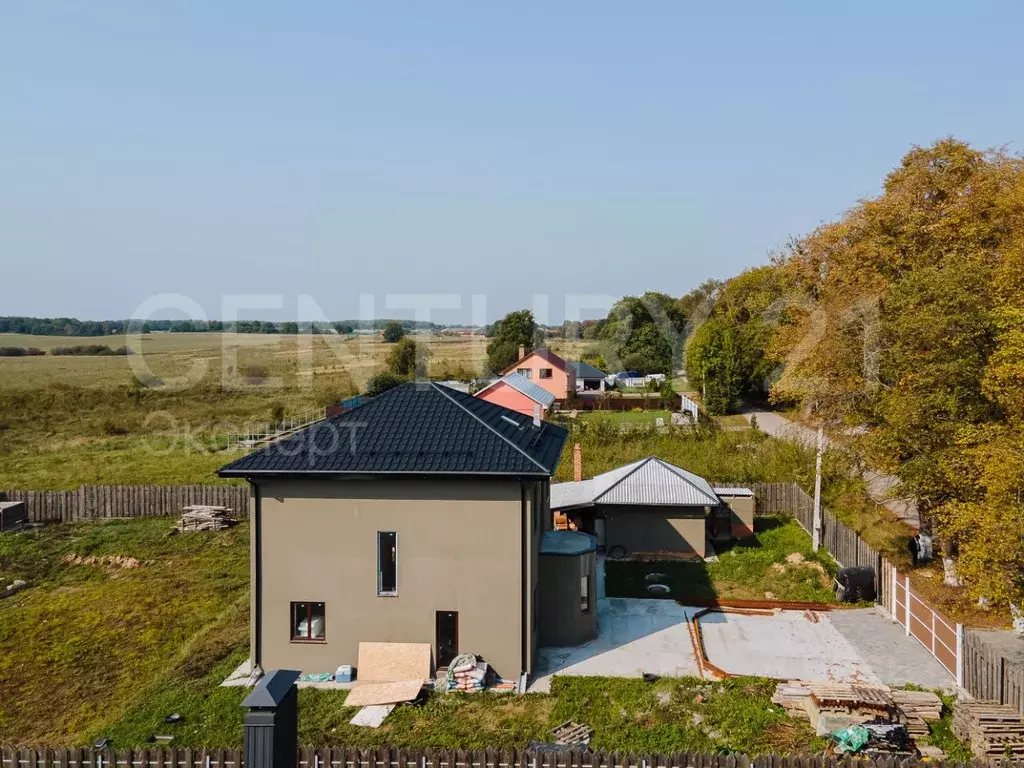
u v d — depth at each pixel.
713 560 28.44
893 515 32.12
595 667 19.20
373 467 18.58
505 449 19.09
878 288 27.38
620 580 26.44
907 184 30.72
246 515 35.34
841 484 31.84
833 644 20.64
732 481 37.59
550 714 16.75
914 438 21.77
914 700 16.38
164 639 21.81
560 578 20.53
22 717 17.70
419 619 18.75
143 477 42.53
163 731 16.34
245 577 26.89
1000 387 18.72
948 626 18.84
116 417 58.38
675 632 21.52
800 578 26.05
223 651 20.48
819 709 15.83
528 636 18.47
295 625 19.23
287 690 10.17
